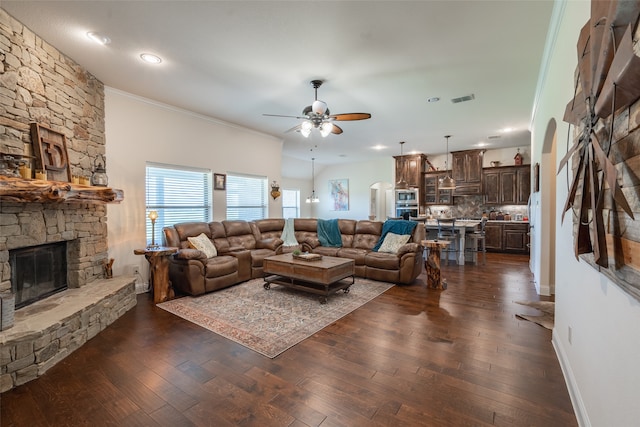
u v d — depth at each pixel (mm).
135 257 4184
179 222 4855
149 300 3891
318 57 3070
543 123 3674
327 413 1786
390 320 3191
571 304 2062
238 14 2391
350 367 2281
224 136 5480
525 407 1819
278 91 3961
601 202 1320
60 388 2041
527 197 7477
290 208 10766
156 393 1981
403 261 4582
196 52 2979
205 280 4105
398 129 5930
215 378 2150
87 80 3428
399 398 1915
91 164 3514
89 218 3416
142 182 4254
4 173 2312
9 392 1998
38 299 2814
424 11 2355
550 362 2328
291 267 4086
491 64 3234
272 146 6559
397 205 8852
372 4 2271
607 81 1078
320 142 7168
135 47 2891
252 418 1749
